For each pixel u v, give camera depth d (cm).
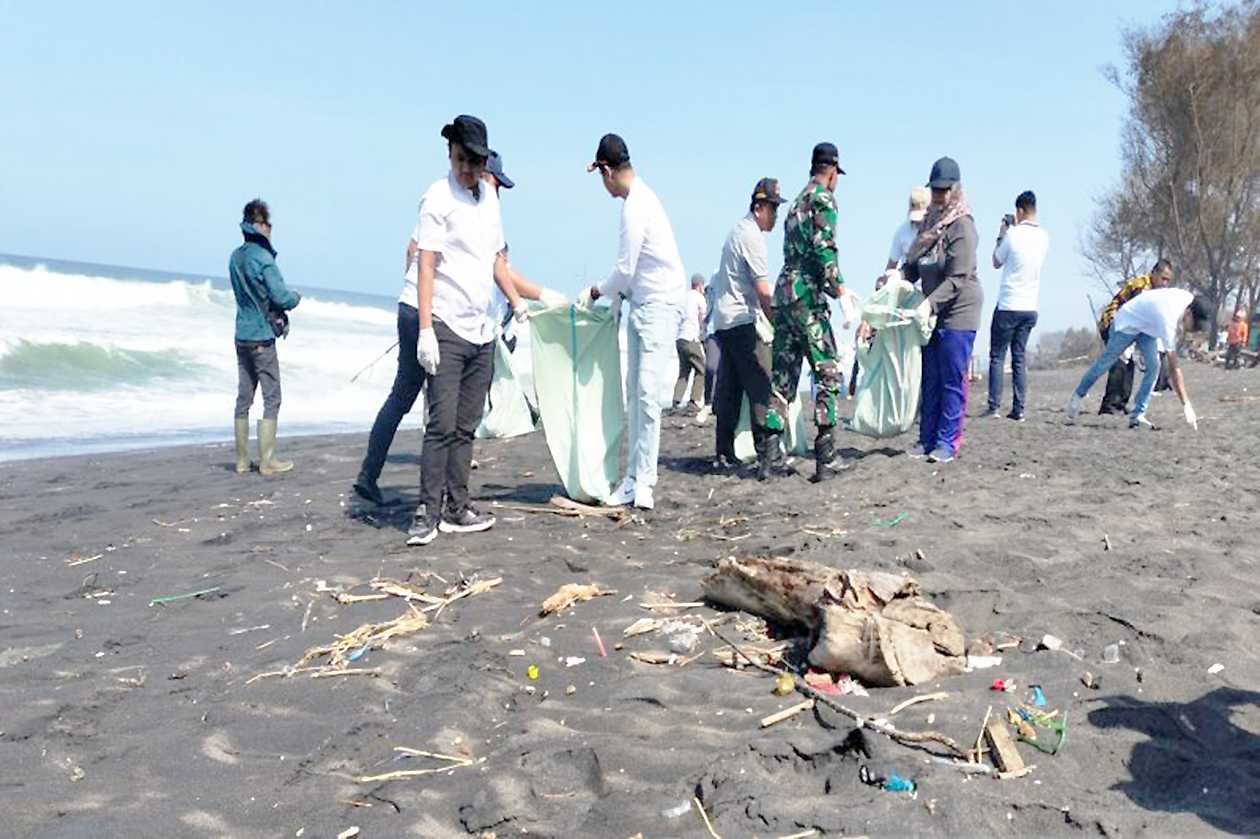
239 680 325
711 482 654
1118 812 222
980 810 224
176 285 2841
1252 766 242
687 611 382
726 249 642
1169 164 3459
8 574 469
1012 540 446
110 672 337
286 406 1583
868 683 302
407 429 1231
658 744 266
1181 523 486
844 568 411
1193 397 1333
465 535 517
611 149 541
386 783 252
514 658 335
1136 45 3478
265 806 242
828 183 614
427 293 482
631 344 568
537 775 250
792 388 643
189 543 528
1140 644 319
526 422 977
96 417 1260
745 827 223
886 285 733
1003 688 288
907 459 694
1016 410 997
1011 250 963
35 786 253
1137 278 968
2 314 2170
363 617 386
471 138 482
